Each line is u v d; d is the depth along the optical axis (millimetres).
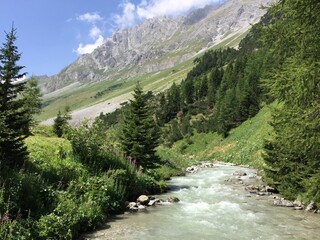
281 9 13250
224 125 86812
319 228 15250
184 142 101500
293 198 21797
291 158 22062
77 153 21297
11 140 17234
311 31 12148
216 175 38312
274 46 13891
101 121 23641
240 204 20609
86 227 14219
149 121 32500
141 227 14930
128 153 31172
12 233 11180
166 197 22609
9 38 17469
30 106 48125
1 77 17281
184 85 152500
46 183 15508
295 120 13195
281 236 13922
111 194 18281
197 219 16531
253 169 46750
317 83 12039
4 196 12750
